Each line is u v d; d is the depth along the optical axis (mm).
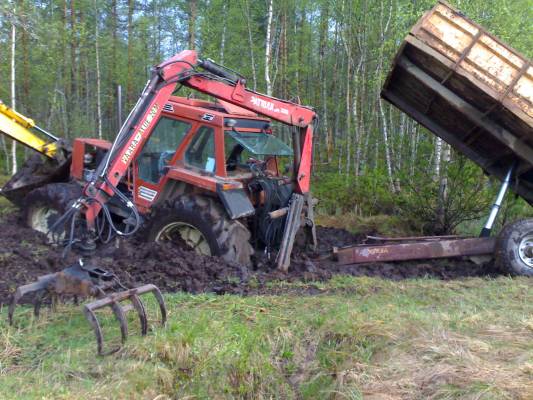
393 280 6676
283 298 5539
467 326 4727
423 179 10172
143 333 4367
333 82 19297
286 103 7391
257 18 19094
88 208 6367
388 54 13289
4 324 4492
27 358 4082
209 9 16453
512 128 6953
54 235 7031
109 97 23281
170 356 4188
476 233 9945
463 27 6570
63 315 4766
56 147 8961
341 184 12625
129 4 20656
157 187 7238
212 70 7145
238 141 7039
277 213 7008
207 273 6133
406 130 15914
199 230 6641
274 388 4309
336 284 6184
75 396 3551
